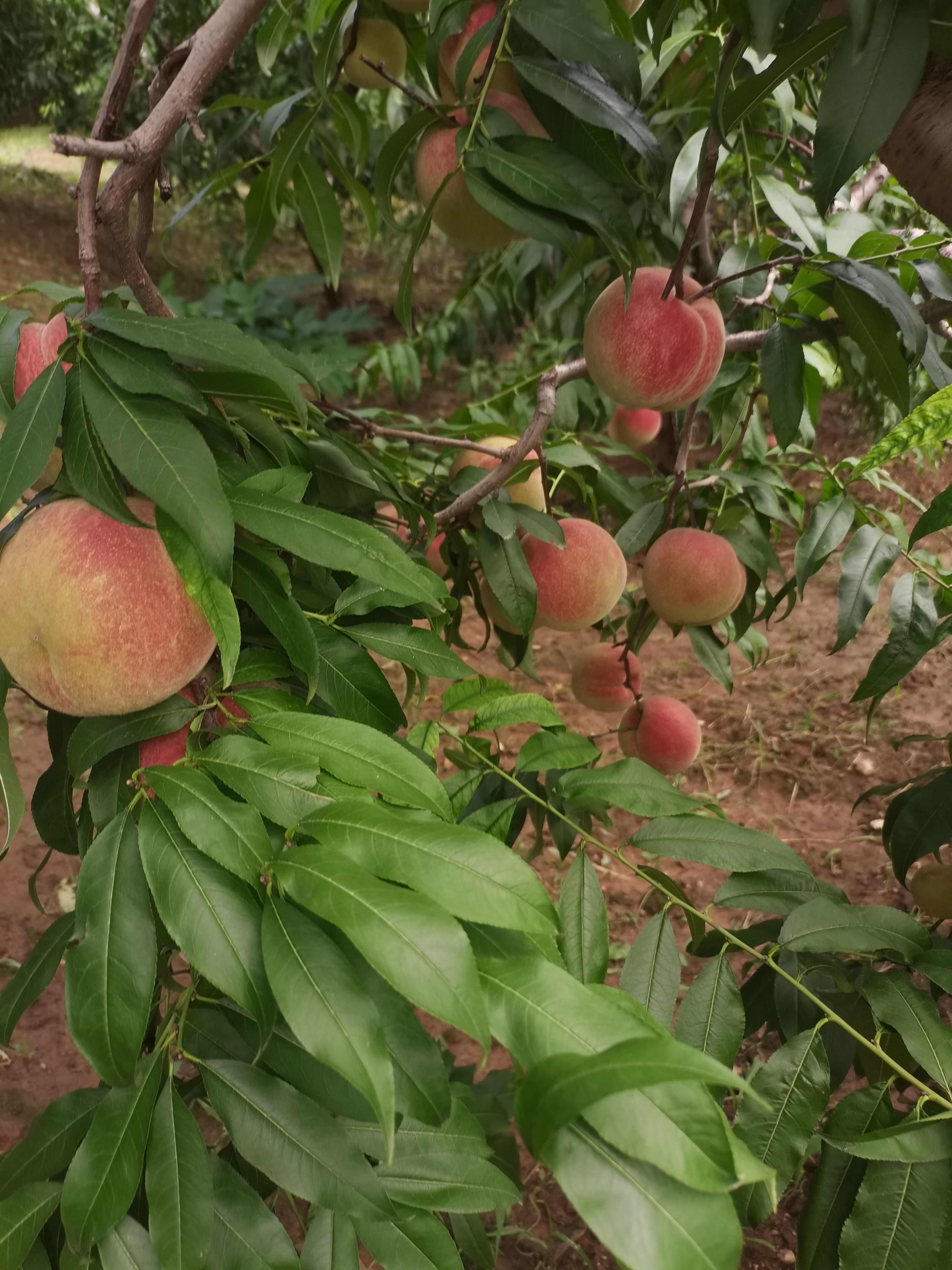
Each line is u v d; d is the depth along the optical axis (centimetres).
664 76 263
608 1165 67
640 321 148
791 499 239
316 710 118
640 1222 65
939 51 106
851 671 478
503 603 167
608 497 226
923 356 153
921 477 596
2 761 100
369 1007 75
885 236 166
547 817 176
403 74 188
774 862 123
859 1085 272
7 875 350
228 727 103
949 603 184
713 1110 67
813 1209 113
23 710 432
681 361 149
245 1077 95
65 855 362
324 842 83
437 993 72
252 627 120
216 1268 94
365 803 86
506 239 153
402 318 150
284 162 187
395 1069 81
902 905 346
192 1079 120
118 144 96
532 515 167
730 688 233
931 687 463
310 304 972
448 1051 219
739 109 125
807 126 252
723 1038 113
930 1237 98
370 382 560
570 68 121
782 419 174
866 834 388
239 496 100
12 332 107
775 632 514
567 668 504
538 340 620
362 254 1110
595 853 381
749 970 158
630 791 130
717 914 349
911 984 118
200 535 87
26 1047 291
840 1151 114
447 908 78
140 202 113
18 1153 102
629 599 245
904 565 534
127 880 89
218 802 86
